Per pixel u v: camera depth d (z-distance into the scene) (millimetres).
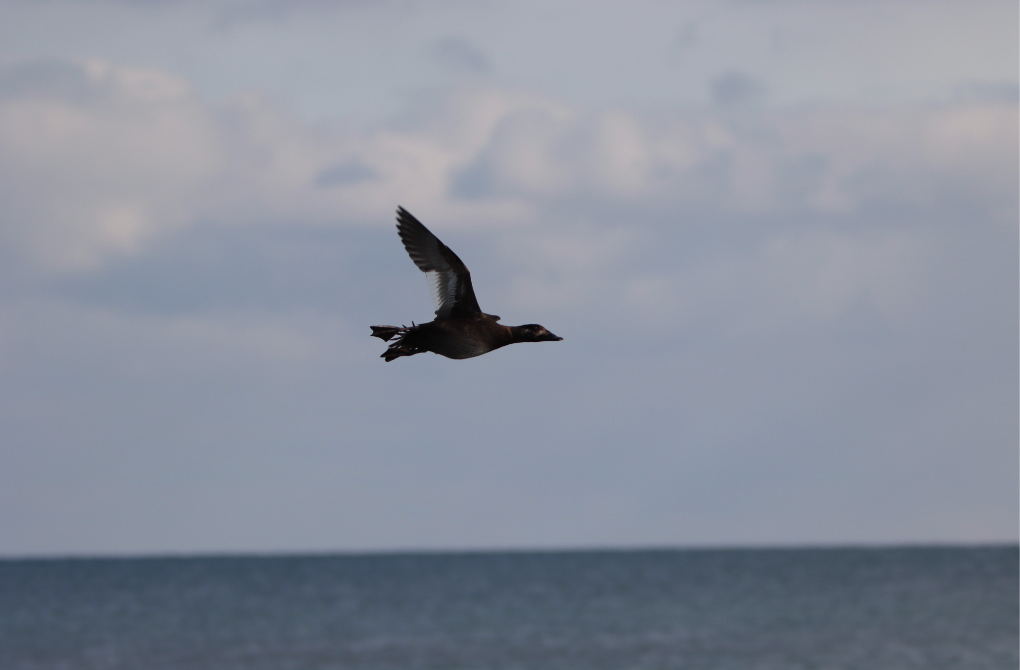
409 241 15938
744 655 64188
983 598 101062
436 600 117438
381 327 15867
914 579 136250
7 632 82438
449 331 15773
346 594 132125
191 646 73062
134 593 136500
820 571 166875
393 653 68312
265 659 66125
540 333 16047
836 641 69688
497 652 68062
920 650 64500
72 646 73375
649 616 90375
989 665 58344
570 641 73188
